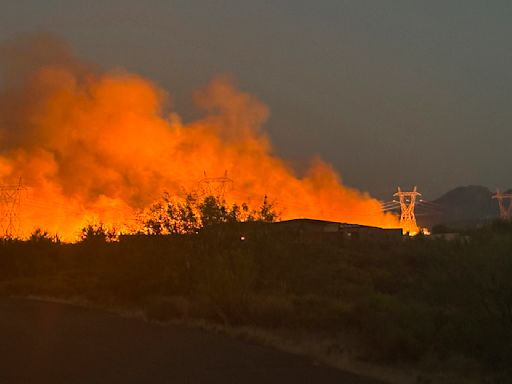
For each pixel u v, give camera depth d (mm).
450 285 18359
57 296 38188
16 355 16188
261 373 14008
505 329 15453
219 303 23750
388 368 15438
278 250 30500
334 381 13367
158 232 33188
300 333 20766
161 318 24656
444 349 16453
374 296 22984
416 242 45250
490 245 17344
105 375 13641
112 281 34812
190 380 13164
